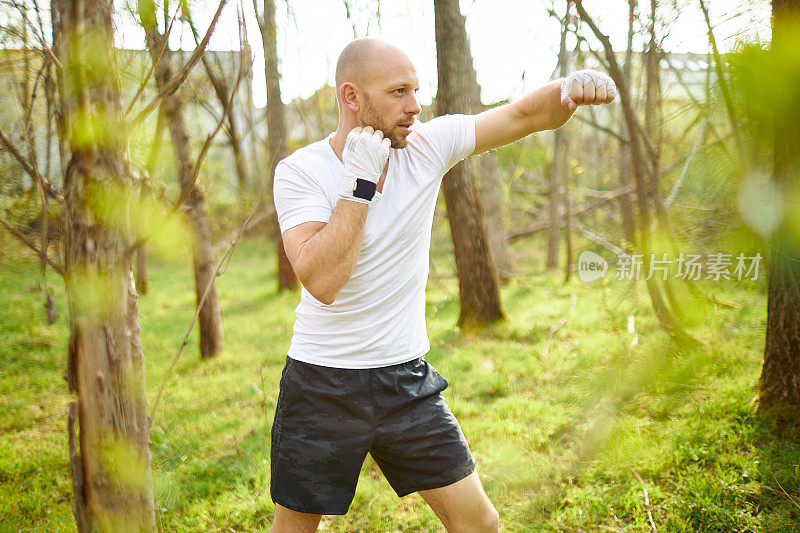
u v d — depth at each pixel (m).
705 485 2.79
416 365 1.82
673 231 2.49
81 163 1.40
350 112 1.64
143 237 1.41
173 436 4.09
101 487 1.50
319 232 1.57
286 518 1.83
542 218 15.09
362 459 1.78
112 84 1.41
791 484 2.78
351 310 1.70
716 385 3.13
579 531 2.66
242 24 1.57
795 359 3.20
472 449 3.56
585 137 12.81
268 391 5.18
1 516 2.97
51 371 6.01
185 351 6.89
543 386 4.52
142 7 1.30
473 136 1.83
